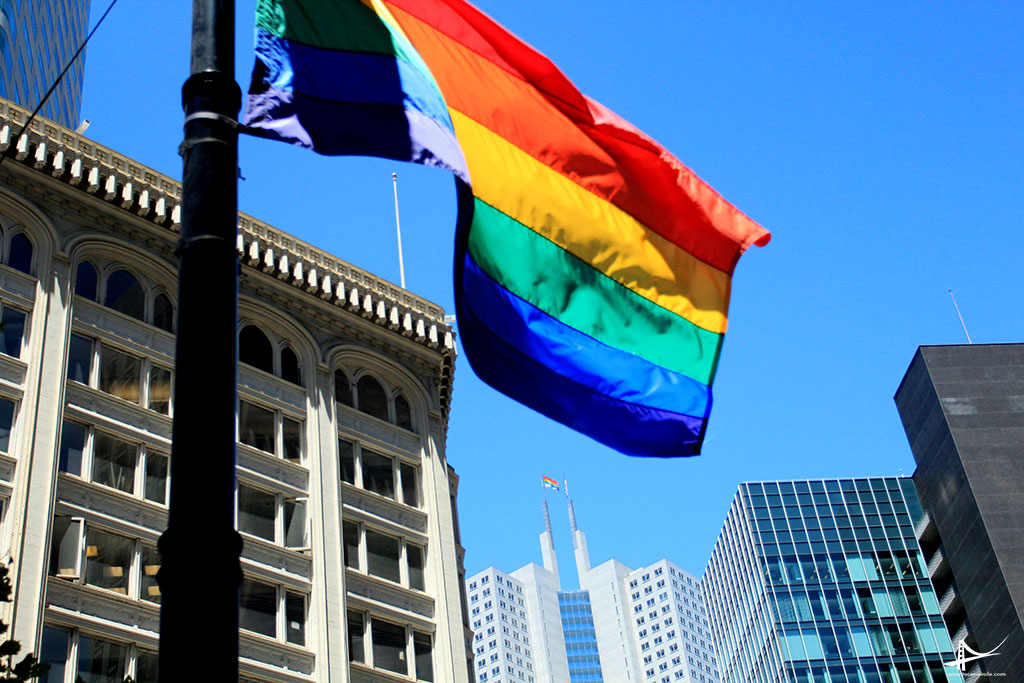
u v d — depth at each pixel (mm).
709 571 181625
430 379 57844
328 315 54938
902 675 143750
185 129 10180
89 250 47406
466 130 19734
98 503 42312
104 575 41219
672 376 20203
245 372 50344
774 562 152875
